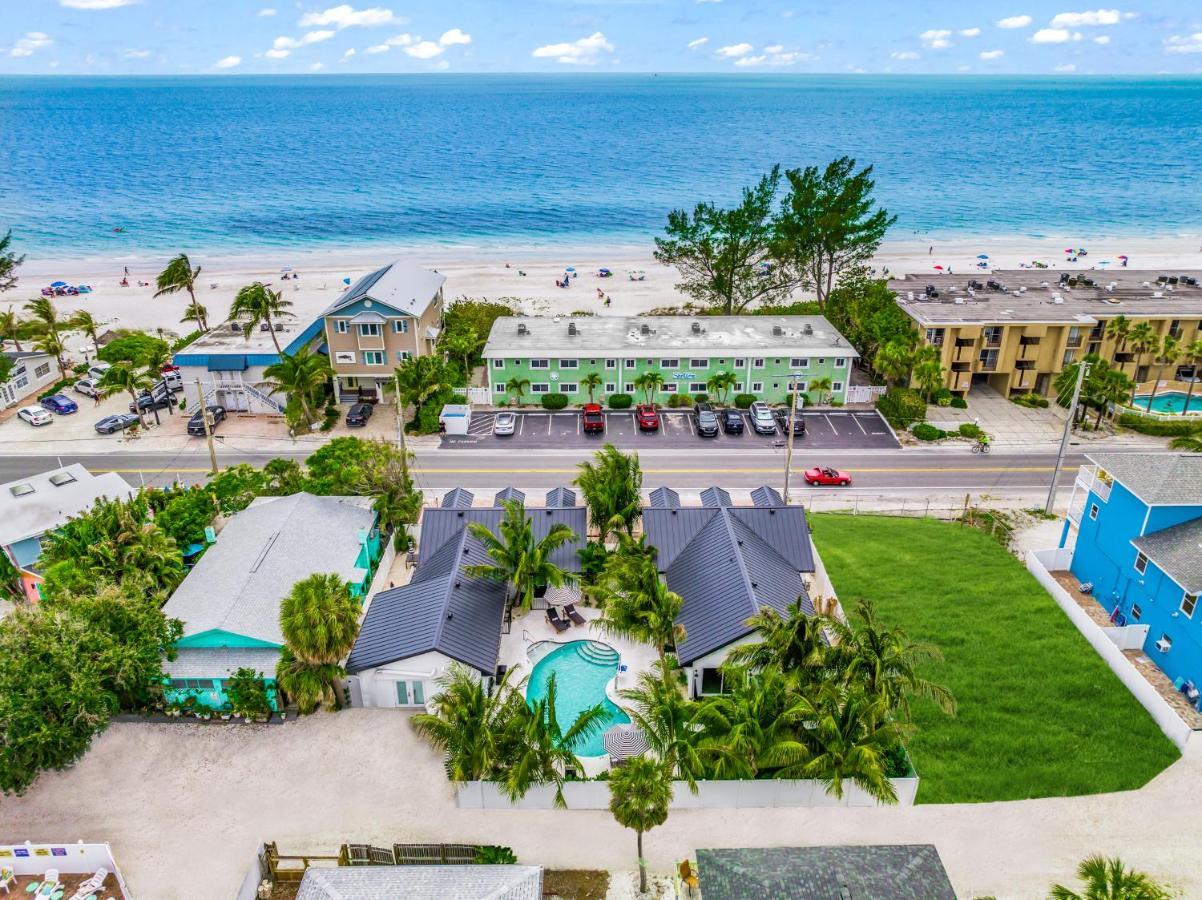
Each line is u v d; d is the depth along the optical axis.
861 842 31.53
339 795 34.00
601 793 33.19
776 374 74.62
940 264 146.25
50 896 29.34
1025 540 53.62
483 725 30.98
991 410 74.94
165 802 33.62
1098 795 33.75
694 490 60.28
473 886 27.09
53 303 117.62
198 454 66.38
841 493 60.28
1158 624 41.31
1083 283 86.62
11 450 66.81
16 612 34.50
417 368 70.31
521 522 44.72
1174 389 78.25
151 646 36.38
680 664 38.28
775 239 88.75
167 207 197.50
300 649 35.28
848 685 31.59
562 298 120.69
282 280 132.62
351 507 51.03
